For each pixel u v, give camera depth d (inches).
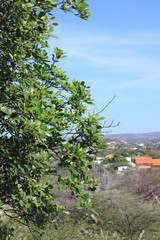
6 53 112.2
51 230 228.2
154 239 250.7
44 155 123.2
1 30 117.3
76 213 275.3
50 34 125.0
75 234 243.3
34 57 127.1
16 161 110.2
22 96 112.0
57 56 141.9
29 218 136.6
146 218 272.1
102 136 129.3
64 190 301.7
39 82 122.6
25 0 111.5
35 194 124.7
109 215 273.3
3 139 121.1
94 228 265.0
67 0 133.0
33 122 103.6
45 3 119.7
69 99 140.3
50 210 135.2
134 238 258.7
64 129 127.9
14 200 130.2
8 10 112.7
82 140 127.6
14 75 113.3
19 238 200.2
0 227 147.2
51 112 120.3
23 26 113.6
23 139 105.0
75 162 127.6
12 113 101.4
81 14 134.7
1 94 105.7
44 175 131.1
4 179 121.0
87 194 120.0
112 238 247.1
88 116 129.3
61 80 138.8
